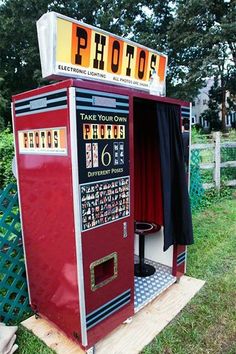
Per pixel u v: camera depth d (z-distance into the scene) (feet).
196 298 9.06
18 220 8.29
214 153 19.98
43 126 6.56
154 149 10.27
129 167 7.23
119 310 7.52
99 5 75.20
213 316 8.23
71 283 6.66
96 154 6.36
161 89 9.08
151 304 8.76
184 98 65.57
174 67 71.51
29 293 8.30
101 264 7.14
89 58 6.76
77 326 6.77
